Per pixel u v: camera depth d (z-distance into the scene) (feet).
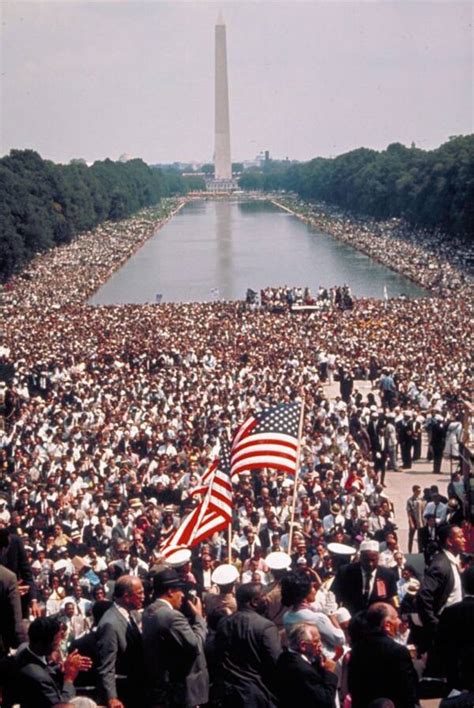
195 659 82.53
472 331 481.87
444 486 252.21
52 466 246.06
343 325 520.42
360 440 272.51
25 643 87.56
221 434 264.11
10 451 279.08
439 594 90.84
